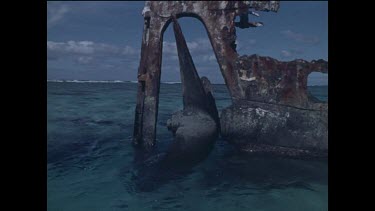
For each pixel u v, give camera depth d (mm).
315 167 6602
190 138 7602
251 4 6695
